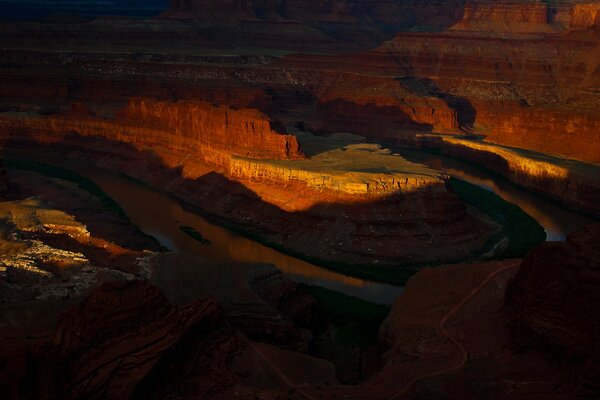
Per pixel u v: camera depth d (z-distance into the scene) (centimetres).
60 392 6141
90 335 6562
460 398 6506
